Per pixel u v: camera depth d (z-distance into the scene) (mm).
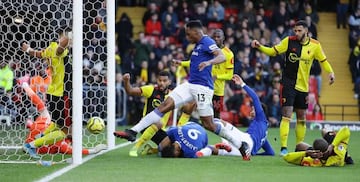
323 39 35812
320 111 29719
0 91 18922
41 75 16844
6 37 17750
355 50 32250
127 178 11516
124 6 36188
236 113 28891
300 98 16359
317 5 36688
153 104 15797
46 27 16688
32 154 15008
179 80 23734
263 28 32094
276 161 14398
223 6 35094
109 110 17156
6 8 16969
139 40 30844
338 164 13492
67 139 15445
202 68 13344
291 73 16234
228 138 14406
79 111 13664
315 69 30828
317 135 24203
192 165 13445
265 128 15789
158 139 15078
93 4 17422
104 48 18406
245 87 15914
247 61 30156
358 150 17875
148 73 30281
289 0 33219
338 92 34250
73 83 13586
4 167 13109
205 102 14023
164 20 32469
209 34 32156
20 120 18812
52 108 15266
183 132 14984
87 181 11164
